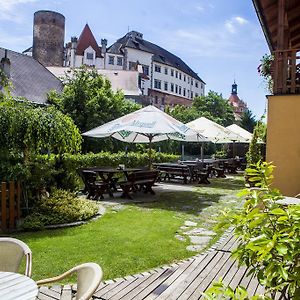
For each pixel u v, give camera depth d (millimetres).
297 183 6883
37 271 3854
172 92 61594
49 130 7012
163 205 8242
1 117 6602
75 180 8086
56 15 47094
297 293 1479
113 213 7172
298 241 1457
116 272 3877
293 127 6973
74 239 5160
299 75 7520
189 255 4535
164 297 3229
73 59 51344
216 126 15219
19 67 21438
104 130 9727
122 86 34781
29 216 5992
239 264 1736
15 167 6152
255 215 1696
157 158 16719
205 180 13156
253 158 13086
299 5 8414
